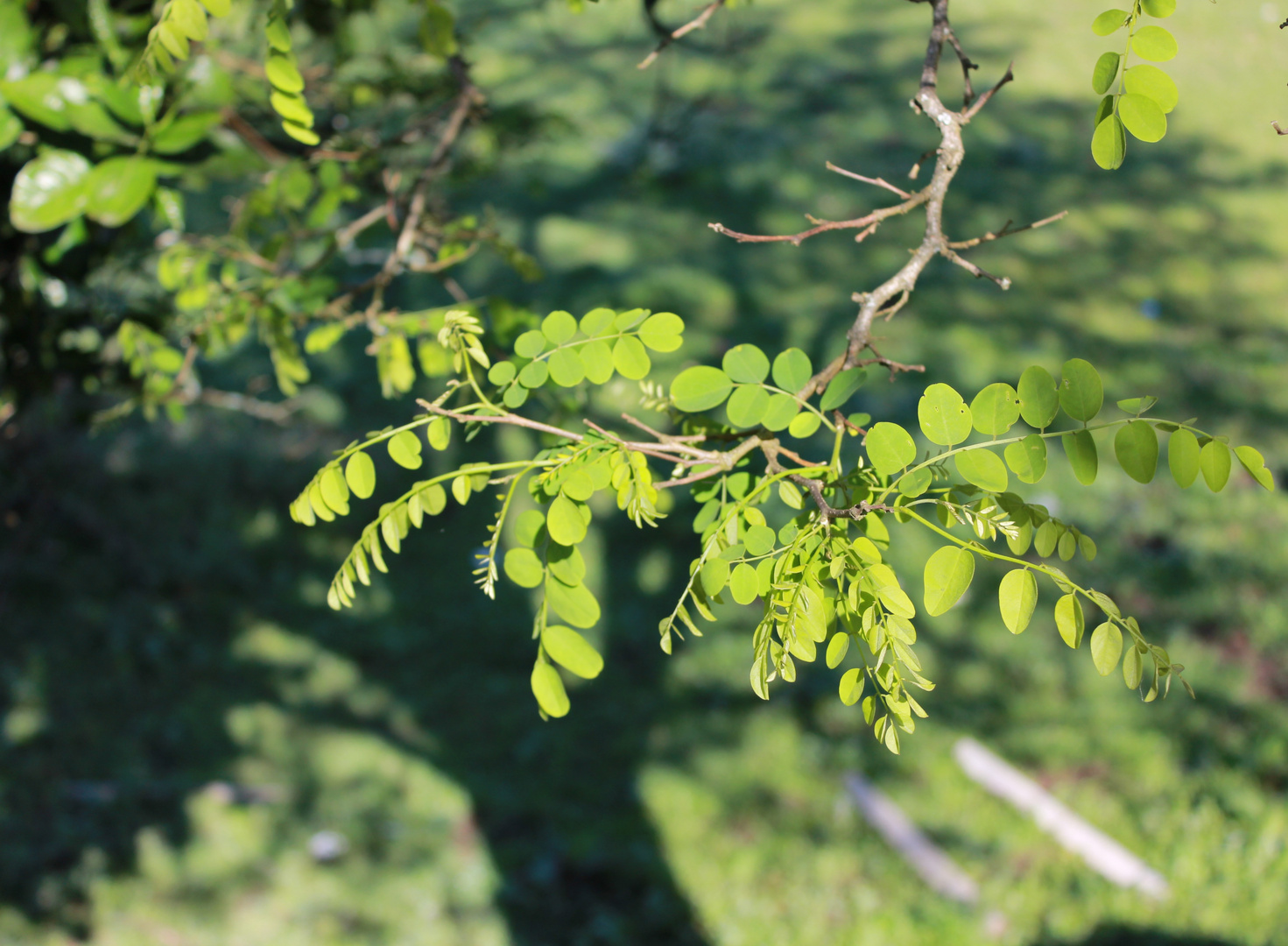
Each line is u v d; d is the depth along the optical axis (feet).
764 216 35.17
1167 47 3.26
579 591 3.36
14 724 20.42
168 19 4.51
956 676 20.71
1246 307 31.83
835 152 38.58
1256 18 39.63
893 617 2.90
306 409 27.50
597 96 40.04
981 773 18.62
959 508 3.03
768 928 16.55
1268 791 17.80
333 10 9.90
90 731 20.45
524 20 45.14
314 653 22.70
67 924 16.84
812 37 46.88
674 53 40.78
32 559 22.44
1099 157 3.43
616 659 22.24
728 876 17.44
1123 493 24.59
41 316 8.95
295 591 24.07
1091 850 17.02
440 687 21.91
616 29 44.16
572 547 3.36
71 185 6.52
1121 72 3.33
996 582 22.56
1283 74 39.27
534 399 8.77
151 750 20.29
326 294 7.41
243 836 18.58
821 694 20.84
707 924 16.71
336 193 7.67
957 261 4.15
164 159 6.95
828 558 3.11
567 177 36.78
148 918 17.01
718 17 33.91
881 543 3.15
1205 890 16.29
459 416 3.55
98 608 22.66
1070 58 44.11
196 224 20.95
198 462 26.08
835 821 18.28
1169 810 17.63
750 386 3.76
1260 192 36.78
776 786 19.08
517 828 18.79
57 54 7.42
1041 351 29.27
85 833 18.49
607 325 3.74
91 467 22.90
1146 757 18.66
